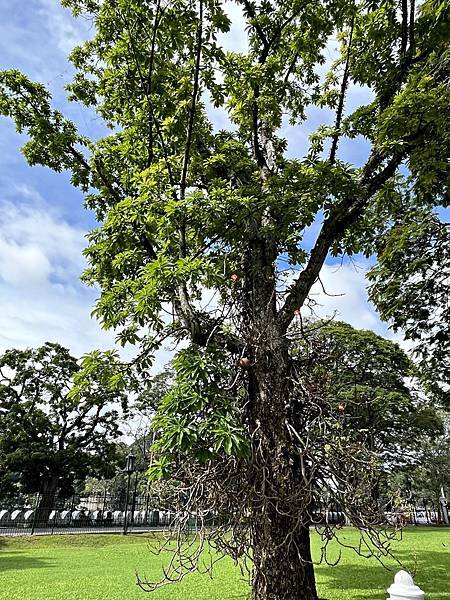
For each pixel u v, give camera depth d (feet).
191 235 19.24
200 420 13.57
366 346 81.30
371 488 16.05
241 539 14.94
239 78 22.26
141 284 18.29
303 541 15.19
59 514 81.92
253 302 18.37
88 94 27.81
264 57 22.43
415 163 20.03
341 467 15.58
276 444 15.56
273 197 18.72
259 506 14.66
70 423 94.94
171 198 18.84
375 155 20.44
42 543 57.52
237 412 14.97
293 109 27.02
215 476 14.78
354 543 44.04
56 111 26.12
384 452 85.20
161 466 14.14
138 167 24.13
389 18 21.77
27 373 93.86
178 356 15.40
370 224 25.31
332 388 18.22
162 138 21.35
